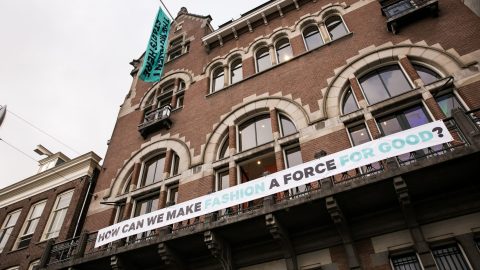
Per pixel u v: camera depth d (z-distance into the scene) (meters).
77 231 14.80
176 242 8.64
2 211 18.67
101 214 12.82
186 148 12.80
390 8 11.84
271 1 15.75
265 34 15.20
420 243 6.80
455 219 6.91
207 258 9.02
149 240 8.78
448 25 10.28
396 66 10.64
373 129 9.20
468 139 6.49
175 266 8.88
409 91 9.33
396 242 7.23
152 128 14.61
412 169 6.62
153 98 16.94
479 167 6.55
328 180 7.58
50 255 10.92
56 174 17.86
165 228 9.02
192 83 15.73
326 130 9.95
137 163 13.79
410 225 7.08
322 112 10.45
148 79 16.38
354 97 10.62
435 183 6.92
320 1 14.68
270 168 10.80
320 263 7.74
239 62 15.41
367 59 10.98
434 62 9.73
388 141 7.31
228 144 12.26
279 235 7.74
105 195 13.45
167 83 17.08
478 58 8.98
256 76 13.46
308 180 7.74
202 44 17.52
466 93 8.57
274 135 10.90
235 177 10.80
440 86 8.98
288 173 8.09
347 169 7.43
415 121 9.04
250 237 8.53
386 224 7.46
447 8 10.75
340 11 13.52
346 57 11.58
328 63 11.83
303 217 7.84
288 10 15.42
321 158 7.89
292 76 12.34
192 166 11.95
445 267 6.61
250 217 7.80
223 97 13.71
